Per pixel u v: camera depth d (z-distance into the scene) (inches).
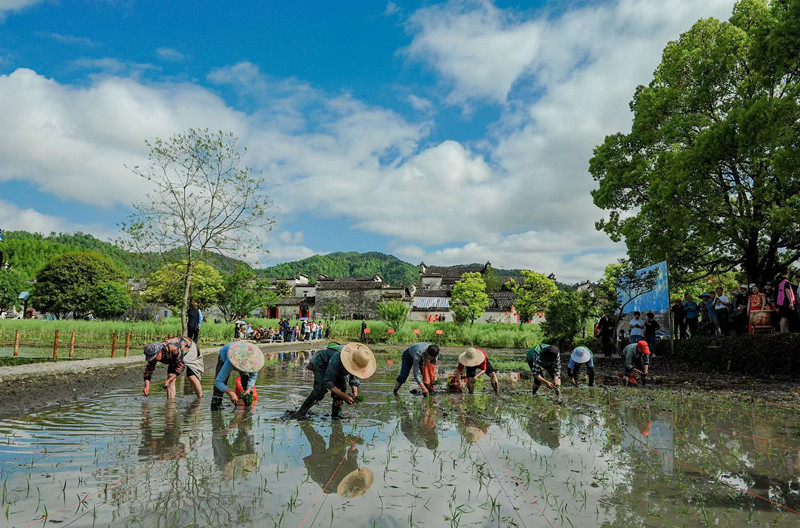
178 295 1603.1
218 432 226.5
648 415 279.4
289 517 126.6
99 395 344.2
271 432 228.4
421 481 158.1
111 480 155.6
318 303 2465.6
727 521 127.2
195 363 328.5
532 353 372.2
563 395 366.6
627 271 761.0
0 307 2214.6
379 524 122.5
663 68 780.0
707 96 688.4
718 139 611.8
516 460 183.6
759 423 256.5
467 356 369.4
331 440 213.3
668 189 673.0
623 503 139.5
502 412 288.5
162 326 1186.0
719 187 683.4
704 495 146.9
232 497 141.4
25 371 368.5
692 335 649.0
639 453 194.7
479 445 206.7
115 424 242.5
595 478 162.2
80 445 199.8
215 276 1973.4
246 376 314.5
